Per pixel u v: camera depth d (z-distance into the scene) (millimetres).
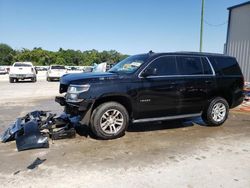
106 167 4109
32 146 4871
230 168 4125
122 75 5613
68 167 4098
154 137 5730
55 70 24016
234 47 13195
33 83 21281
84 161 4340
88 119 5316
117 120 5562
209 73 6664
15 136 5285
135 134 5941
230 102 7160
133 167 4121
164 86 5918
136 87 5598
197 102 6477
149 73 5723
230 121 7449
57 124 5773
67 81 5512
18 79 22438
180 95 6160
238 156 4641
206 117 6734
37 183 3580
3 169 4020
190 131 6281
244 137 5824
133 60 6242
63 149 4887
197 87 6398
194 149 4977
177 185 3564
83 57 85875
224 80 6844
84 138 5559
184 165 4219
